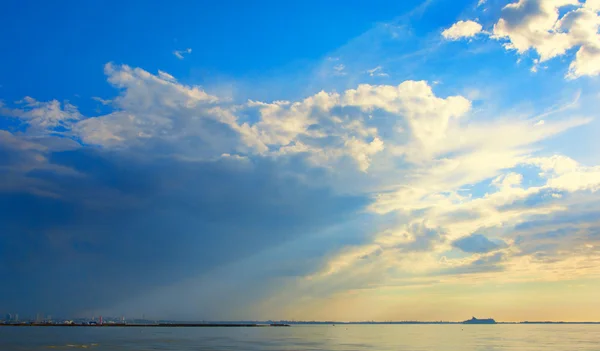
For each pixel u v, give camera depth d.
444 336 185.88
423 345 123.25
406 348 111.44
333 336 184.88
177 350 102.31
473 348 111.38
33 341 136.62
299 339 156.00
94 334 191.50
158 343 127.88
